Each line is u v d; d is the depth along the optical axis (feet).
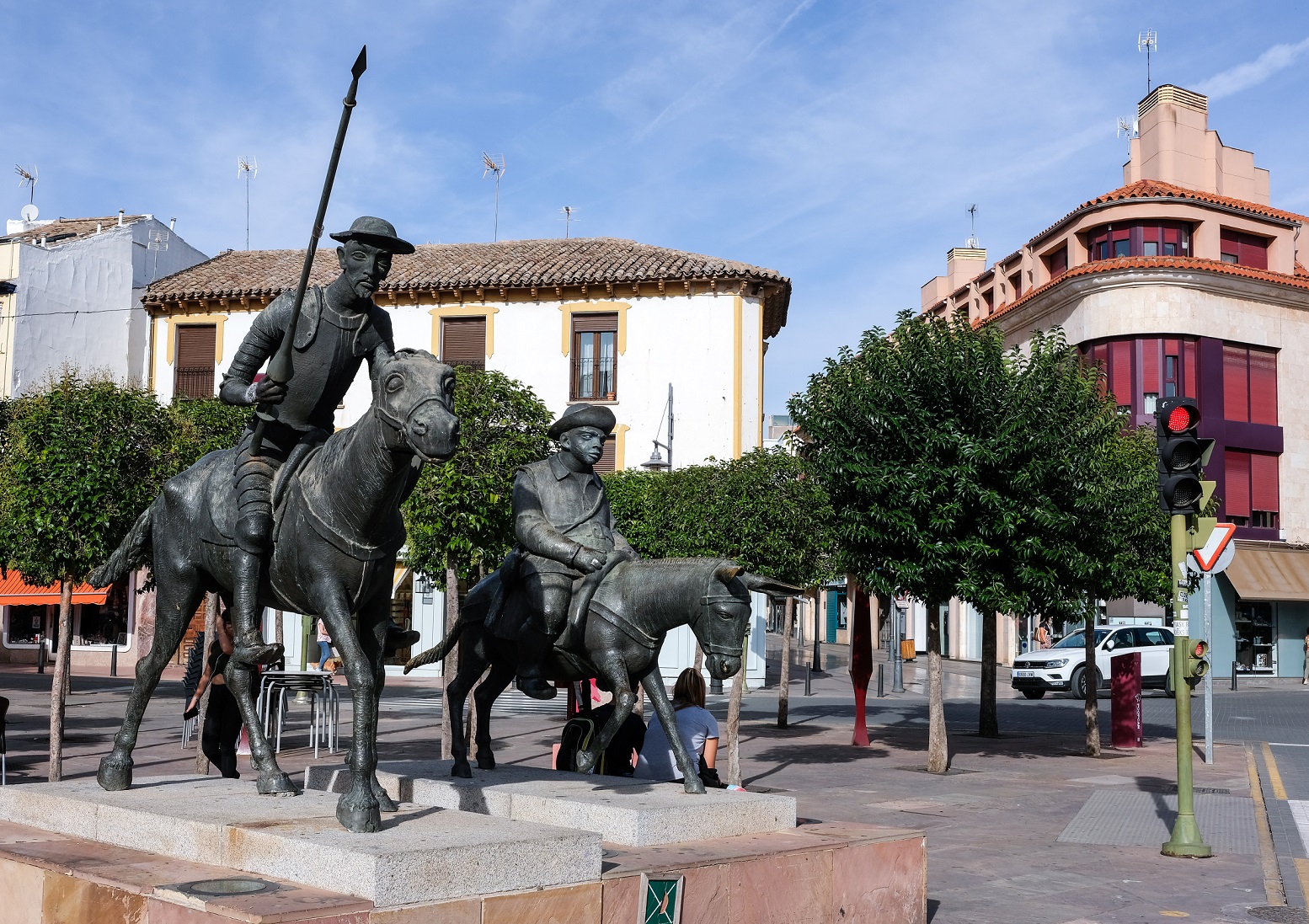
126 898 13.39
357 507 16.07
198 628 105.60
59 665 36.86
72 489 37.47
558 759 25.79
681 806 17.71
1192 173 126.82
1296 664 118.93
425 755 47.24
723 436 97.30
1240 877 27.12
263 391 16.88
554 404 99.66
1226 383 116.16
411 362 15.46
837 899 17.60
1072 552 44.96
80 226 126.93
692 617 20.48
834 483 44.70
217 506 18.06
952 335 46.09
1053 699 91.50
